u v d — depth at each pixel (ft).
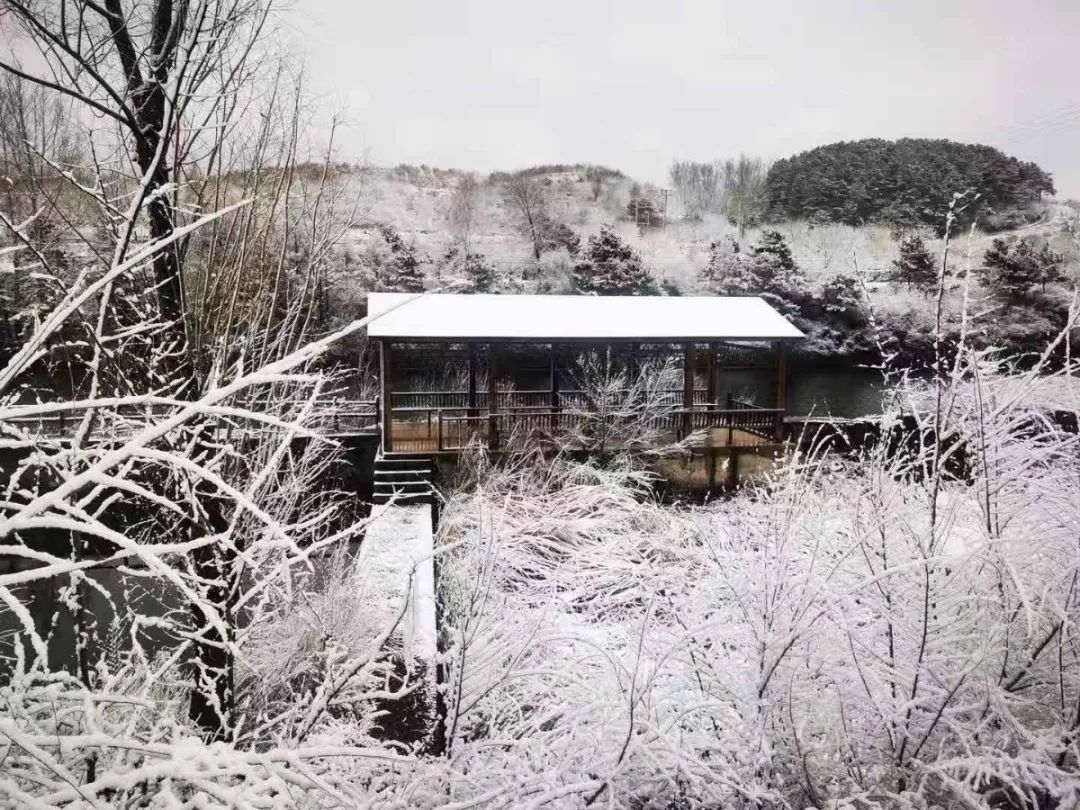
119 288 12.79
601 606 28.40
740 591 15.29
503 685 14.52
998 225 101.09
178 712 15.21
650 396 55.98
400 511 42.88
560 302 60.80
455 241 133.28
